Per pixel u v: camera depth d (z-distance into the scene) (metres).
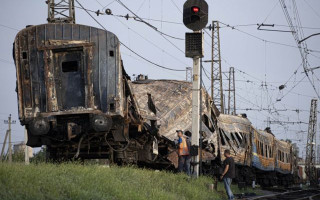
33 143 53.50
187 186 50.53
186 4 56.75
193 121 58.16
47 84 51.03
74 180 35.78
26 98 51.47
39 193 29.05
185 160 60.34
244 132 99.19
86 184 35.09
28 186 29.31
